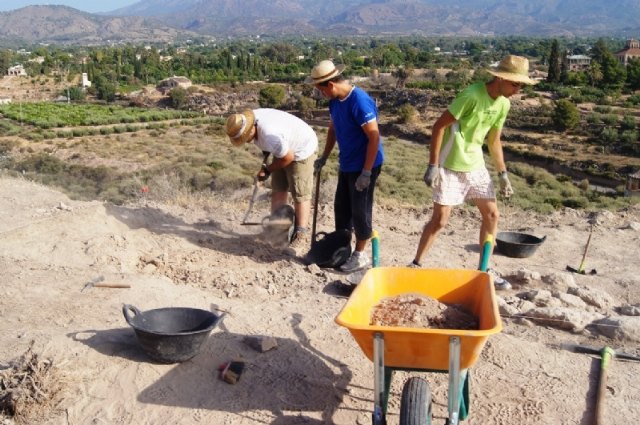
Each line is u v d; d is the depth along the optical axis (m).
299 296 5.66
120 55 160.12
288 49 183.50
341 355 4.58
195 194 10.05
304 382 4.23
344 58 161.62
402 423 3.07
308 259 6.45
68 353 4.25
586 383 4.42
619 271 6.89
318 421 3.88
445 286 4.03
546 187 35.97
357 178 5.96
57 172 27.62
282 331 4.85
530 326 5.40
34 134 59.72
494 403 4.13
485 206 5.63
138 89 116.75
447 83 96.06
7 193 8.32
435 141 5.27
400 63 147.62
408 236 7.93
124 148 47.78
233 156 34.38
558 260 7.25
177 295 5.34
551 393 4.26
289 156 6.26
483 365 4.55
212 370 4.25
